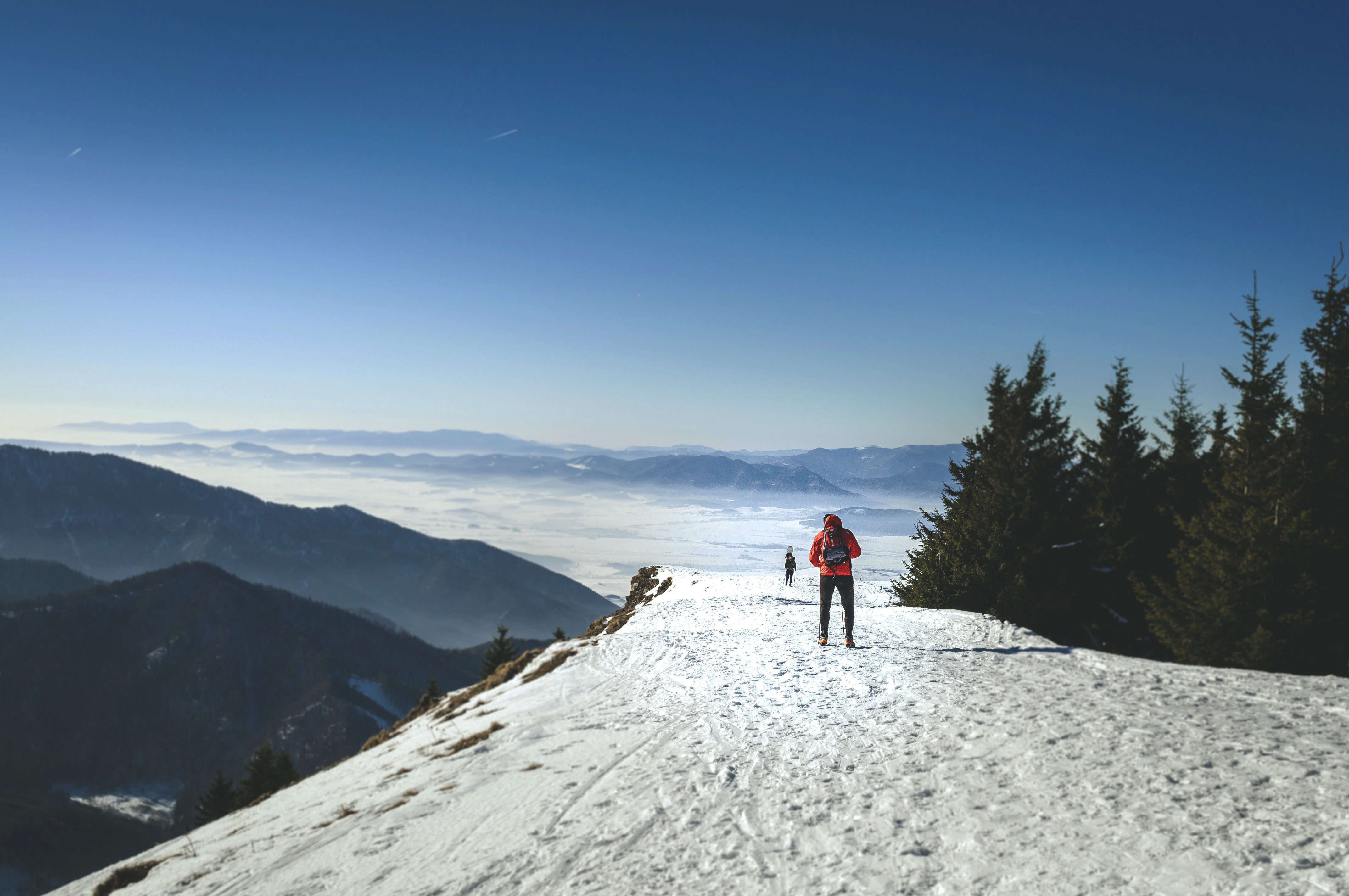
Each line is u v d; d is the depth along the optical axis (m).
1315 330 19.05
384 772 14.44
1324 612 16.27
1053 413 25.28
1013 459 24.66
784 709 9.65
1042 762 6.38
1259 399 19.28
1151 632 21.06
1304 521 16.53
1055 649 12.22
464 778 9.98
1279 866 4.19
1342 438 17.52
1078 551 23.41
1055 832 5.02
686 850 5.70
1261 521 17.08
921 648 13.12
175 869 10.70
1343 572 16.22
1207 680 9.03
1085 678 9.61
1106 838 4.82
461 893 5.89
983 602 23.41
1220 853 4.43
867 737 7.82
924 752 7.06
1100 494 25.67
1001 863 4.69
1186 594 18.38
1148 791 5.49
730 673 12.88
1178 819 4.96
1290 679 8.88
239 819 15.62
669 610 30.56
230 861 9.73
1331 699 7.70
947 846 5.05
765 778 7.02
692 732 9.25
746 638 16.88
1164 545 24.16
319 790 15.48
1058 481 23.98
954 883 4.54
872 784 6.43
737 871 5.18
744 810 6.30
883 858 5.01
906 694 9.52
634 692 13.23
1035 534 23.33
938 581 24.55
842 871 4.91
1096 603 23.41
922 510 27.56
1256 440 18.94
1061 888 4.28
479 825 7.68
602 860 5.84
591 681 16.48
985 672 10.48
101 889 11.93
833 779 6.69
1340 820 4.66
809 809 6.09
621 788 7.60
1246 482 18.44
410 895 6.15
